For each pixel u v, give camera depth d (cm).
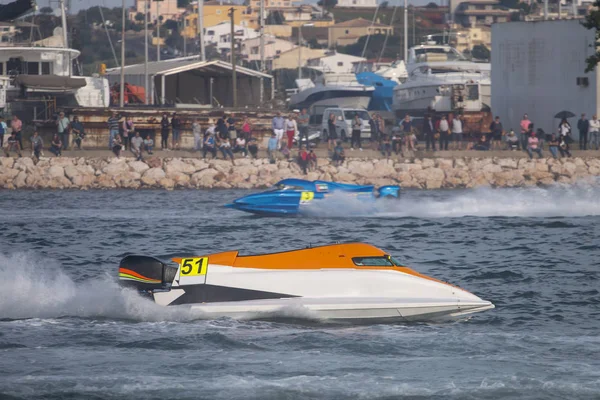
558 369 4072
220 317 4959
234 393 3753
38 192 15300
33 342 4497
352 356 4297
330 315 4944
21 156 16425
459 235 8925
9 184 15912
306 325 4897
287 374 4012
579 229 9325
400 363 4181
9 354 4291
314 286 5003
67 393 3728
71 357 4247
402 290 5041
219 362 4175
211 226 9812
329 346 4469
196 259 5081
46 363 4147
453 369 4081
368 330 4825
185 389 3788
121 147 16475
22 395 3697
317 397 3712
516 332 4822
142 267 5062
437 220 10344
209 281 5016
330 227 9706
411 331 4816
